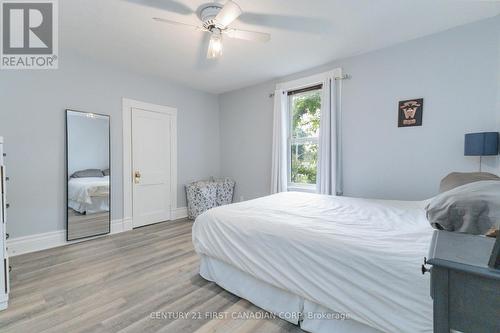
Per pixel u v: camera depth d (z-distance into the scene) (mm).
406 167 2709
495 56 2191
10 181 2590
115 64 3324
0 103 2521
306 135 3695
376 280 1142
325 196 2805
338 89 3184
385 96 2830
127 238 3199
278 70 3520
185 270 2299
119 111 3439
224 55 3018
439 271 603
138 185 3699
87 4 2016
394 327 1072
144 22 2287
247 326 1535
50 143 2838
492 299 543
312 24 2334
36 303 1760
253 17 2219
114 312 1665
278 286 1529
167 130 4047
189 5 2027
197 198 4098
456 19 2250
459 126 2379
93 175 3188
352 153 3115
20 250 2645
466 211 1020
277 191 3783
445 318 598
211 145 4766
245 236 1725
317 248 1369
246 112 4375
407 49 2666
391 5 2041
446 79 2441
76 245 2930
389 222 1688
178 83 4137
